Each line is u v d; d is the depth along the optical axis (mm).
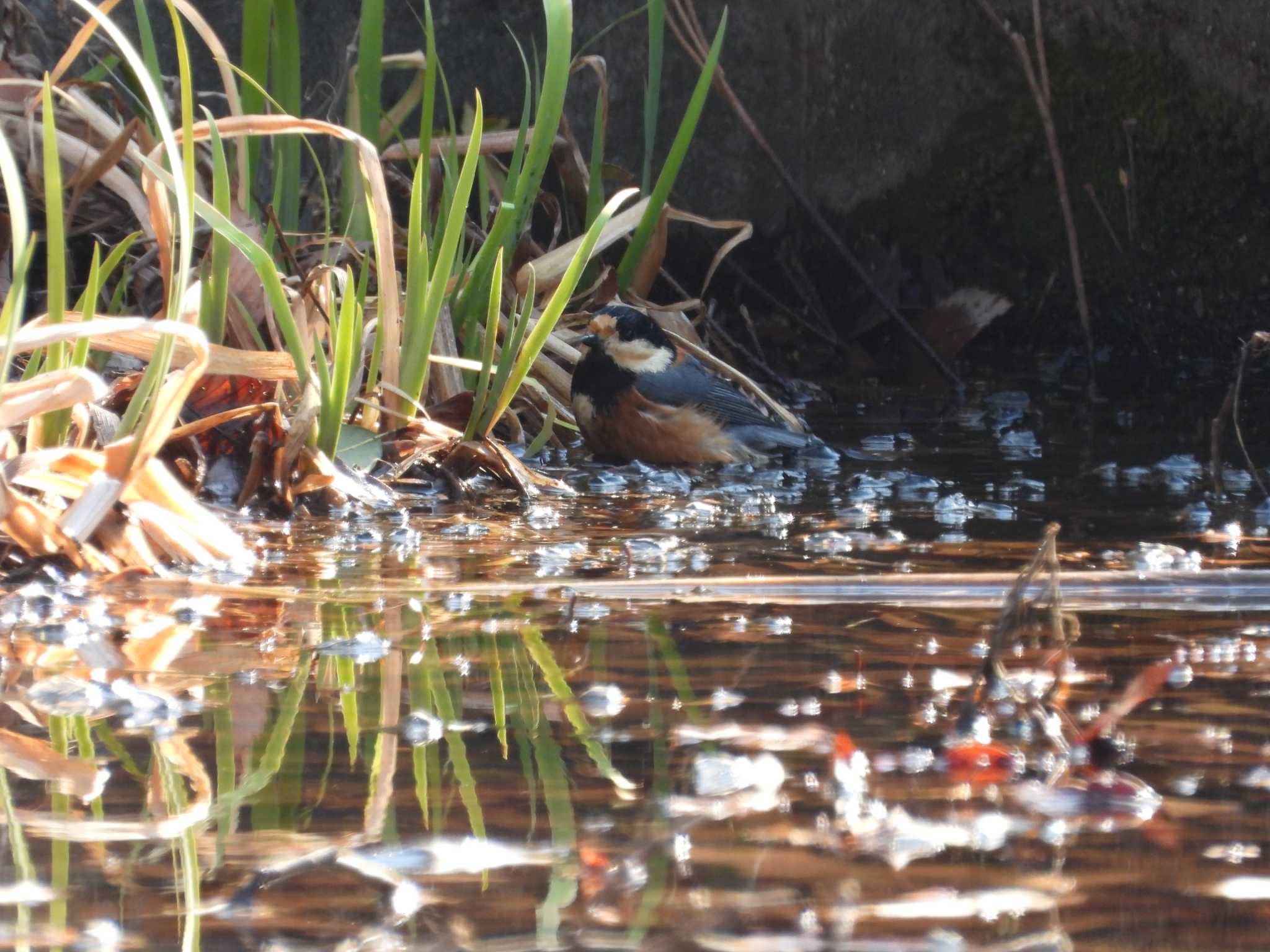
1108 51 16250
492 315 8750
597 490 8930
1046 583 4855
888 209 17453
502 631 4992
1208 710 3998
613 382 10383
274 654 4633
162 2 15289
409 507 7988
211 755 3535
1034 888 2721
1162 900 2658
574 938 2473
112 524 6098
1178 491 8609
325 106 13992
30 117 9453
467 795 3234
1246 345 8797
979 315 16859
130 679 4305
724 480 9391
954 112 17031
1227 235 15969
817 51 17562
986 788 3320
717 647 4746
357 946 2428
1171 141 16047
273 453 7758
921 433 11492
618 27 17609
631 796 3252
